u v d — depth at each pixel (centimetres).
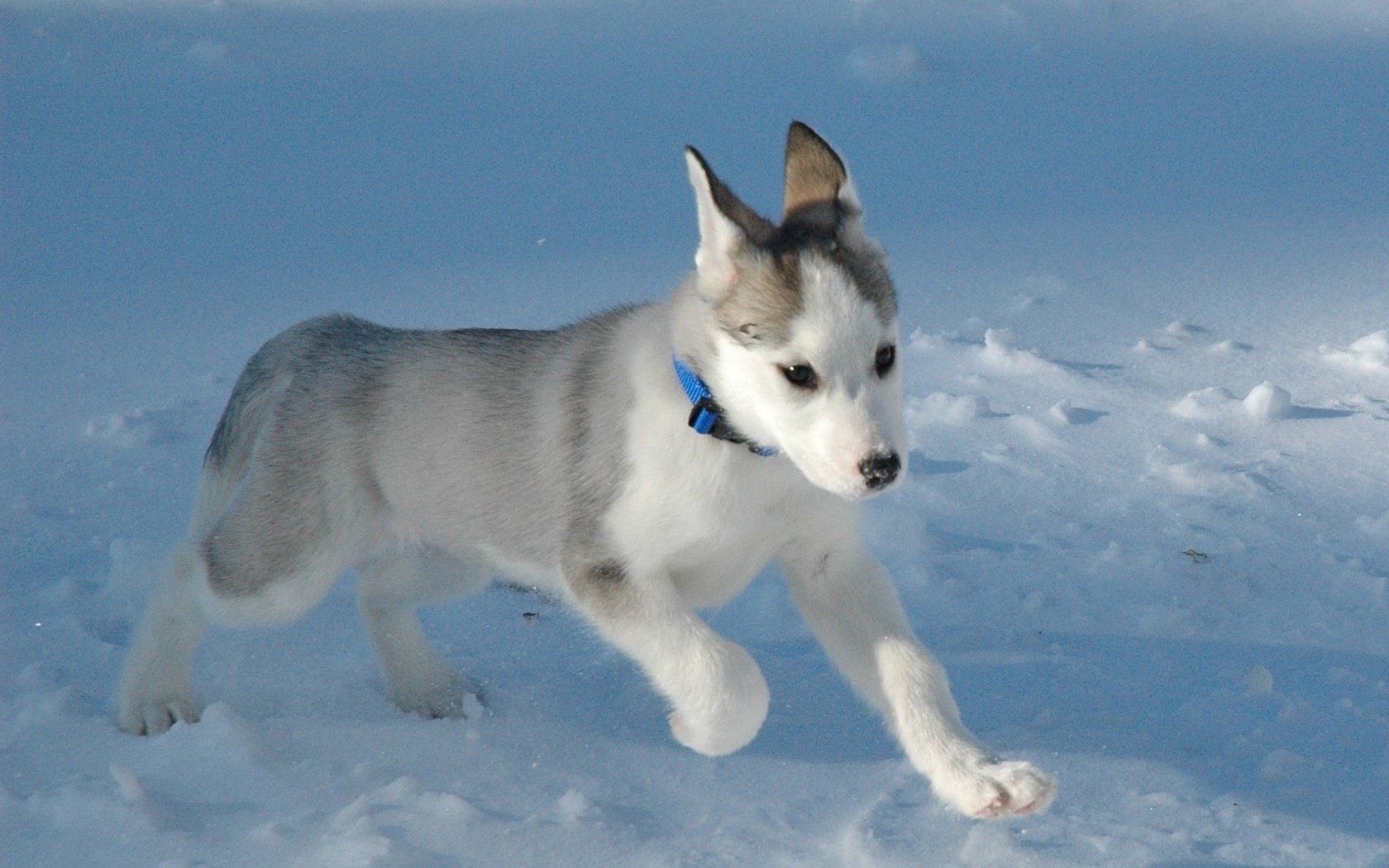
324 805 511
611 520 517
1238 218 1230
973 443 859
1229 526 751
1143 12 1816
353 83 1612
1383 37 1719
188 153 1415
